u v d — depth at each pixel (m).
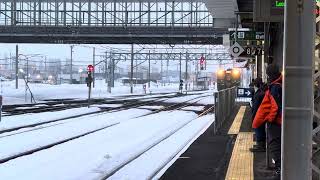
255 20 12.58
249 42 28.78
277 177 8.91
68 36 51.66
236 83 39.03
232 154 12.36
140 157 12.78
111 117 27.75
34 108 36.03
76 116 28.64
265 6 12.44
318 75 5.96
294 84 4.67
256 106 12.31
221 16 25.27
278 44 20.47
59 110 33.81
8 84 96.62
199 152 12.97
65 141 17.02
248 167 10.46
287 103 4.70
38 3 56.59
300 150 4.72
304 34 4.62
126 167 11.30
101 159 12.36
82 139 17.19
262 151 12.62
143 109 36.38
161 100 52.75
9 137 17.80
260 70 35.81
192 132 18.97
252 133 17.11
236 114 26.73
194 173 10.06
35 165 11.80
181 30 50.75
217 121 17.89
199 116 29.33
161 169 10.92
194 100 52.50
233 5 20.62
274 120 8.84
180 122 24.05
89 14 52.53
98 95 69.81
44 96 61.06
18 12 55.94
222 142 15.06
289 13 4.64
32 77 134.00
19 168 11.43
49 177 10.14
